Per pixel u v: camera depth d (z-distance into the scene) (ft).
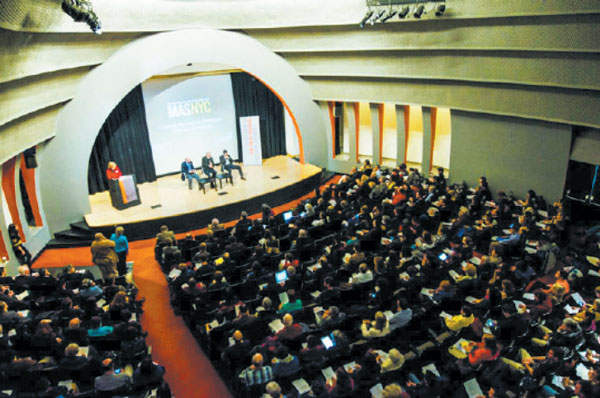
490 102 46.42
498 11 40.68
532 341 26.03
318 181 61.62
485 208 45.19
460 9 43.04
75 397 22.43
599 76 37.52
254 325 27.07
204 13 51.90
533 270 31.83
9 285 31.96
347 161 63.57
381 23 49.70
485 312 28.76
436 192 46.44
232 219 52.39
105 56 47.39
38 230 46.52
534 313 26.96
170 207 51.34
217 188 56.54
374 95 55.72
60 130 46.50
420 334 26.86
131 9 46.70
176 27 50.70
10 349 24.67
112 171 50.29
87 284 30.53
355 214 42.39
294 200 57.72
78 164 48.29
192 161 63.36
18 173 42.06
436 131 59.41
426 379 21.50
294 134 68.08
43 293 31.81
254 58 56.18
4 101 34.58
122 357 25.84
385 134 64.59
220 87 62.28
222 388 27.58
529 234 37.27
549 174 44.83
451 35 45.44
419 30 47.57
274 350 24.99
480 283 30.09
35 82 39.50
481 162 50.21
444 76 48.16
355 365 24.13
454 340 26.63
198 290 30.19
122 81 48.75
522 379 22.43
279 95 59.21
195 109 61.31
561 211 38.09
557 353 21.83
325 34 53.88
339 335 24.98
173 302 35.12
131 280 37.96
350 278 32.68
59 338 25.34
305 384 23.77
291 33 55.21
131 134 57.00
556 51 39.40
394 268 31.32
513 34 41.22
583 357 25.40
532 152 45.55
